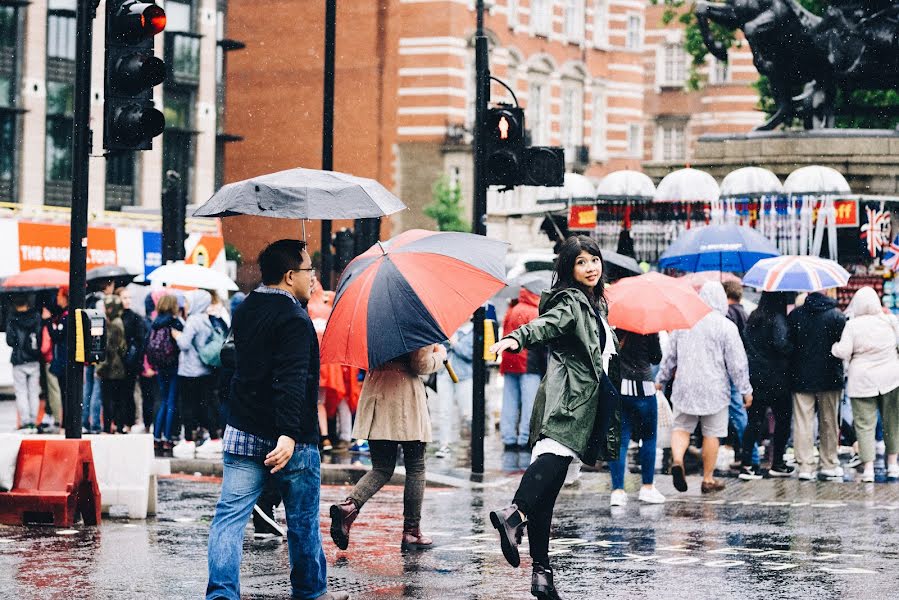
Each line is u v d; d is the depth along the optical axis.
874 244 26.23
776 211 26.23
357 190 9.37
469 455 20.14
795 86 29.53
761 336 17.41
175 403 20.88
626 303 14.40
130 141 12.30
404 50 61.44
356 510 11.37
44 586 10.00
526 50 66.44
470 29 62.44
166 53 50.88
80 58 12.68
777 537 12.62
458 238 11.11
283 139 63.28
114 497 13.49
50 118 46.28
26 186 45.53
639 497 15.39
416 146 61.31
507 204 63.47
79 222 12.85
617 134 73.56
